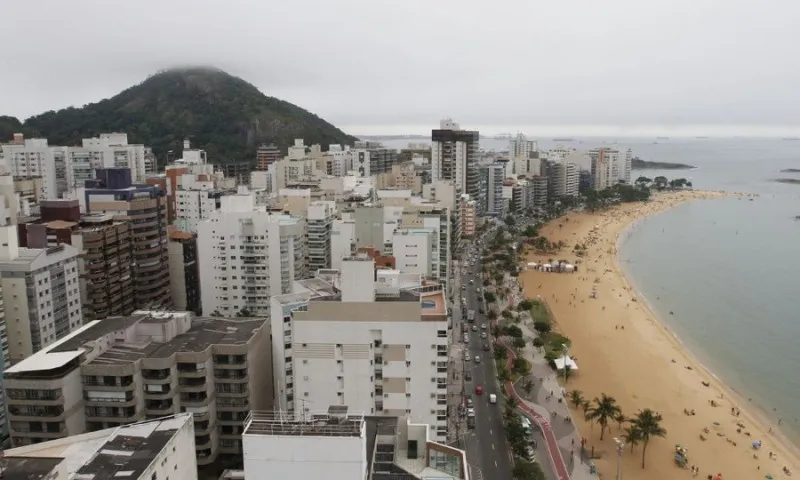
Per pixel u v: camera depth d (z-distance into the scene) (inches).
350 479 2738.7
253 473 2746.1
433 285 5615.2
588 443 6781.5
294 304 5625.0
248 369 5403.5
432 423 4857.3
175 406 5187.0
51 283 7165.4
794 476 6515.8
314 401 4847.4
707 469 6515.8
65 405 4798.2
